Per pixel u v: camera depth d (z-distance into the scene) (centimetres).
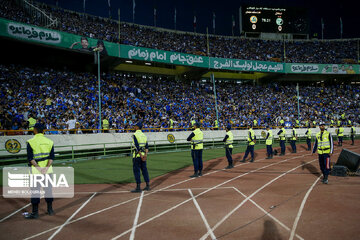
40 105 1931
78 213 572
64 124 1764
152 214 553
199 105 3050
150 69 3472
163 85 3219
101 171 1138
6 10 2300
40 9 2739
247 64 3525
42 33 2170
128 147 1906
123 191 773
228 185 815
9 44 2359
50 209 562
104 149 1647
